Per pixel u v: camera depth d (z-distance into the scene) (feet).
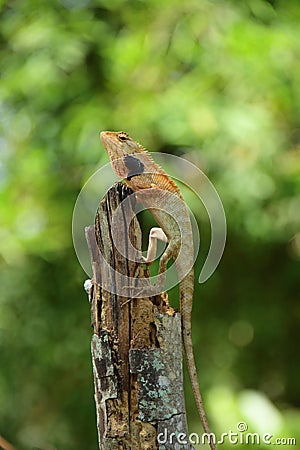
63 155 35.47
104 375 14.56
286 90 34.04
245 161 33.55
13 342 38.04
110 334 14.65
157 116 33.01
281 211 34.73
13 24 35.42
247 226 34.45
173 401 14.55
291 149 34.91
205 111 32.81
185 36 33.60
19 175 35.60
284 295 39.29
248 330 39.68
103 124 33.65
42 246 34.19
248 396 27.76
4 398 38.29
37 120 35.35
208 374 37.60
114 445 14.44
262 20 35.42
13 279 37.17
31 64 33.65
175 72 35.37
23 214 34.63
